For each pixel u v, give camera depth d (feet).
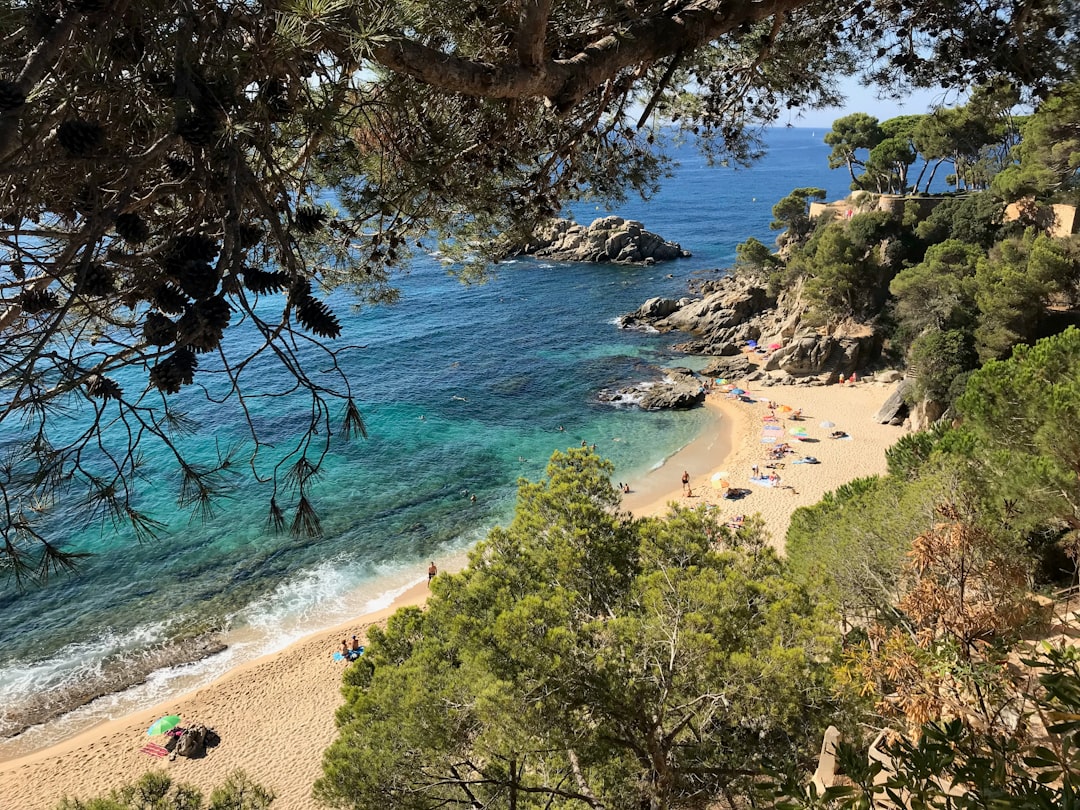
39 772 62.75
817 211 213.87
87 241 8.50
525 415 142.10
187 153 10.35
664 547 34.63
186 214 11.24
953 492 36.63
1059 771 9.35
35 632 82.02
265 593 89.56
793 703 25.96
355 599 88.58
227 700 70.64
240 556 96.17
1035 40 19.16
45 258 10.47
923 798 10.34
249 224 10.07
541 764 31.50
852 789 10.92
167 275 8.95
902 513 40.22
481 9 14.73
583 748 27.32
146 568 93.25
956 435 43.91
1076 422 33.50
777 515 100.42
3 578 8.20
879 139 201.05
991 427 39.52
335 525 104.01
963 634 25.59
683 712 29.19
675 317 195.00
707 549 34.71
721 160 25.88
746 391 146.10
